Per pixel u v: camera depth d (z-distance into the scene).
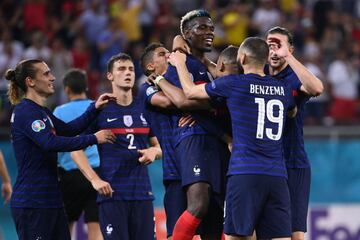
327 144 44.44
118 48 55.88
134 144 29.02
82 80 32.03
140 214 28.94
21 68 26.25
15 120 25.94
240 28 58.34
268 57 24.83
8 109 46.91
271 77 24.58
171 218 26.66
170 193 26.69
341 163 44.25
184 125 25.94
